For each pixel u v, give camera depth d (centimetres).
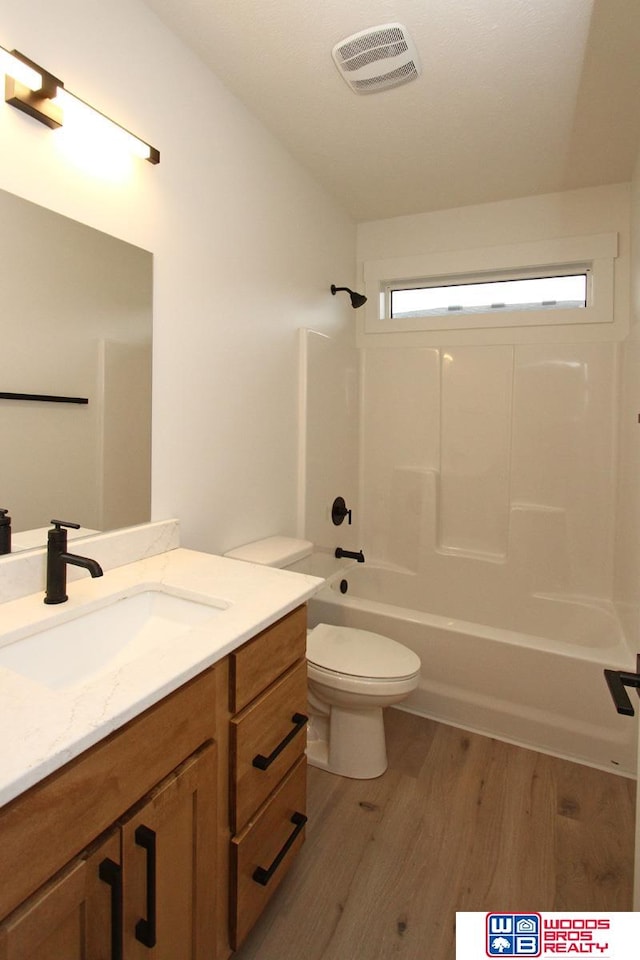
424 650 212
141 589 126
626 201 242
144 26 142
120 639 120
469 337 279
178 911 89
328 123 196
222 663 100
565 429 259
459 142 208
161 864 84
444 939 123
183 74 157
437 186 248
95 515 135
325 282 258
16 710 70
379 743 181
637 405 199
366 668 170
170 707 85
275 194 209
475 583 276
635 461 200
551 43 151
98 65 129
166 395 158
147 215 147
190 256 164
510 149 213
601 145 208
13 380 114
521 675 195
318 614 235
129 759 77
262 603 115
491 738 203
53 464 124
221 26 148
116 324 139
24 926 61
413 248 286
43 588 117
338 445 277
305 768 134
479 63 160
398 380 296
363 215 285
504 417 271
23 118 112
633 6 137
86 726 67
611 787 175
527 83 170
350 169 232
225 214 179
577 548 257
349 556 269
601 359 250
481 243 270
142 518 151
